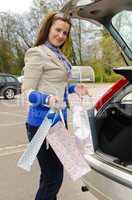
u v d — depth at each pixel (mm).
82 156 3160
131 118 3811
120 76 3855
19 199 4469
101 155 3268
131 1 3145
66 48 3449
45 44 3293
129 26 3752
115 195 2924
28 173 5418
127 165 3074
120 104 3859
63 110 3234
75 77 3648
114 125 3652
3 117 11969
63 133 3129
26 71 3176
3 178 5234
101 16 3518
